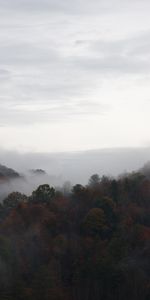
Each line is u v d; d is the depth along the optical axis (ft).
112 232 322.55
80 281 285.84
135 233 320.70
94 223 322.55
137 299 282.97
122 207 347.36
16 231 322.96
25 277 285.64
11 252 294.25
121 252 298.97
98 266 287.89
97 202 343.87
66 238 314.14
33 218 342.64
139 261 298.15
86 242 311.27
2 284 276.62
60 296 277.64
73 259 302.66
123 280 285.02
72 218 337.11
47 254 303.68
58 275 289.53
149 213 348.18
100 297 283.59
